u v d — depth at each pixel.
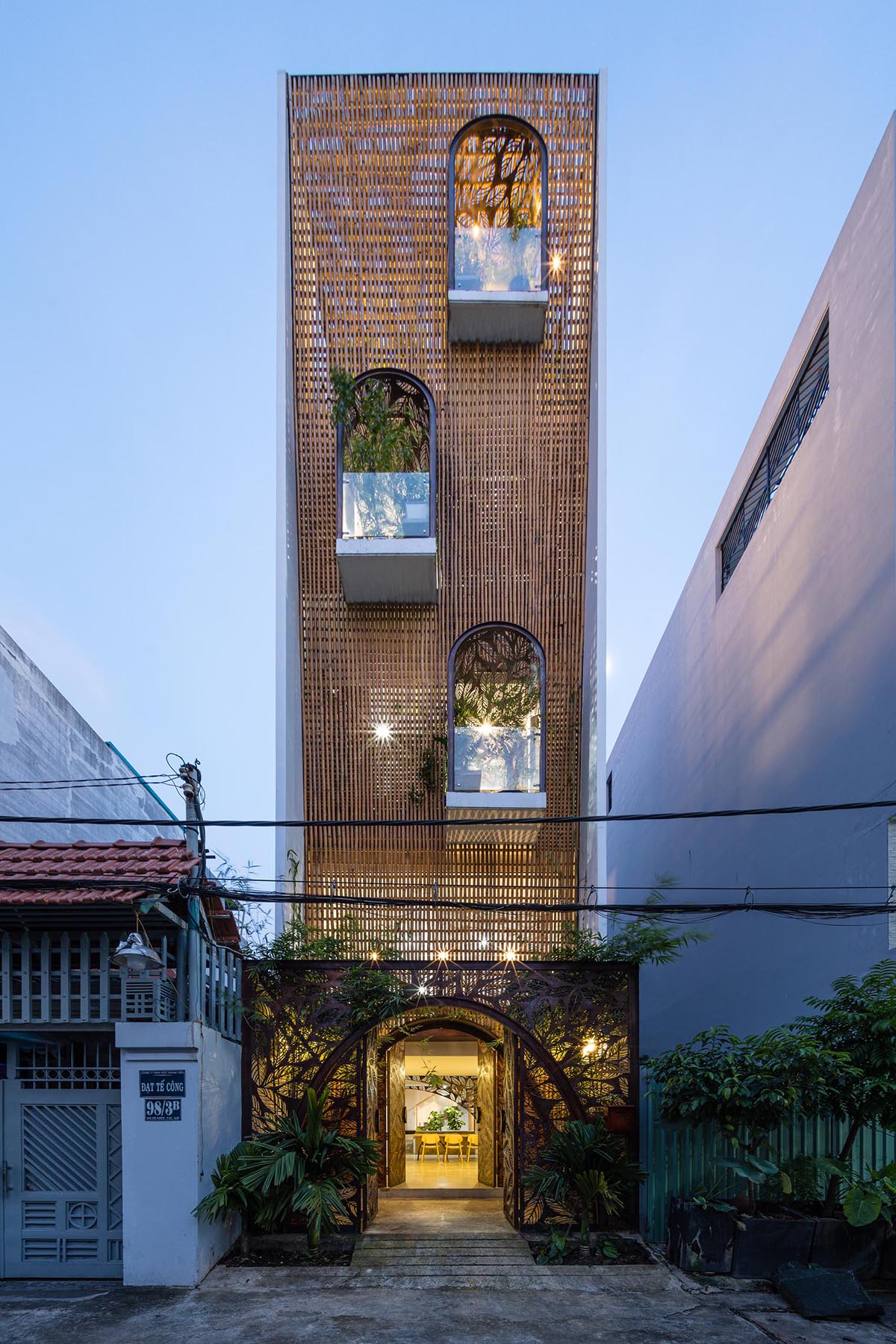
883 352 9.17
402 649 13.45
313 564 13.41
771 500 12.42
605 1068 10.23
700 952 14.85
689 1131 9.42
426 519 12.72
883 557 9.09
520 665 13.37
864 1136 9.26
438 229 13.27
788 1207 8.88
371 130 13.26
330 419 13.30
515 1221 9.98
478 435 13.38
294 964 10.20
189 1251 8.16
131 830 17.27
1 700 11.94
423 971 10.35
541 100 13.23
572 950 11.14
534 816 12.57
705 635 15.32
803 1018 8.85
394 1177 13.23
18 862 8.60
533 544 13.45
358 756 13.38
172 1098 8.33
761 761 12.39
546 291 12.66
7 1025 8.48
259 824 7.59
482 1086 13.65
